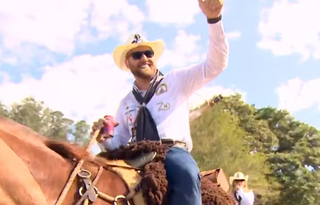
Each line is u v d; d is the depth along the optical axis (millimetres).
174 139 3877
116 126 4348
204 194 3844
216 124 26797
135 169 3670
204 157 26094
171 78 4078
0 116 3211
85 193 3180
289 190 45156
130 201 3418
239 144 28594
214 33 3752
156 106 4031
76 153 3396
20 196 2775
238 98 47250
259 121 48906
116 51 4461
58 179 3158
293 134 53031
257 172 29500
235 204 4070
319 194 46312
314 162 52094
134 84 4328
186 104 4055
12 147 3053
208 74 3920
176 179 3580
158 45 4512
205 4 3645
